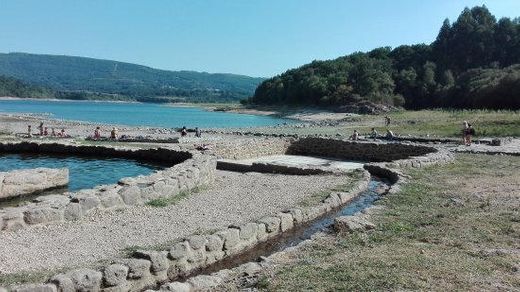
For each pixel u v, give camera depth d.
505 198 15.50
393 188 17.39
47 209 13.00
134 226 13.16
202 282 8.45
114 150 30.64
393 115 85.44
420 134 47.56
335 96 126.25
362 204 17.02
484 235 10.98
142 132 53.50
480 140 38.59
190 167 19.03
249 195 17.70
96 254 10.70
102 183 21.73
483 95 90.31
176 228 13.04
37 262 10.12
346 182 20.20
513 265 8.80
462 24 138.12
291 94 144.88
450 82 113.31
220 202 16.45
